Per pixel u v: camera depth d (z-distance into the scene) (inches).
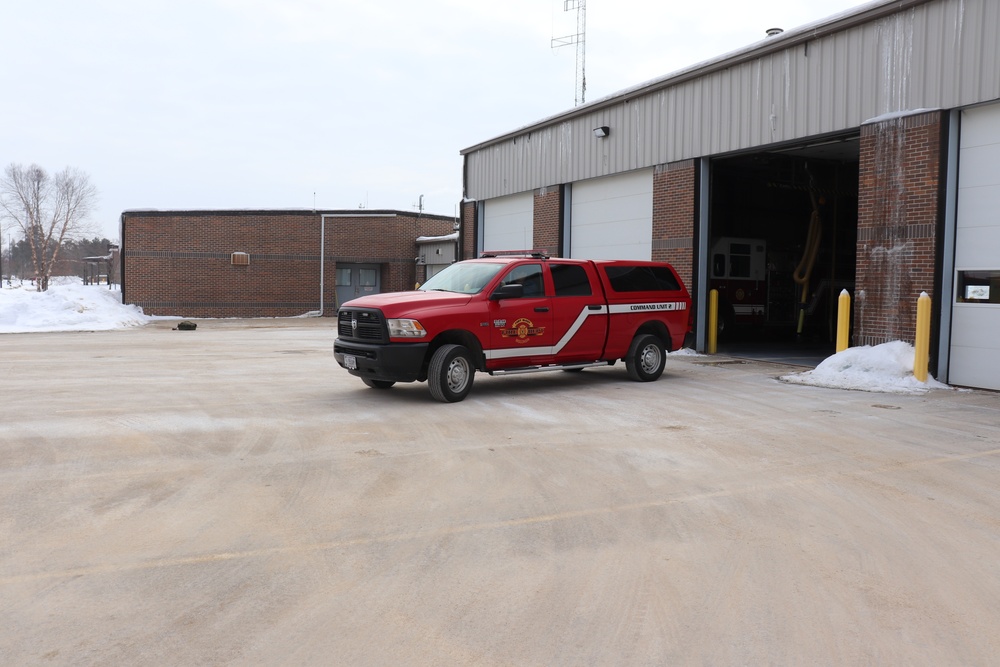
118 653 144.7
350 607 165.6
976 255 490.0
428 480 264.8
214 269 1397.6
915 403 432.1
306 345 811.4
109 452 300.0
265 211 1418.6
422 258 1503.4
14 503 234.2
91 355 685.9
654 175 733.3
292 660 143.1
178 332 1025.5
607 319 494.0
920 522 225.3
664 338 533.6
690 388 489.1
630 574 184.7
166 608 163.9
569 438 334.3
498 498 245.3
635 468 283.9
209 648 147.2
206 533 210.2
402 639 151.7
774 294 887.1
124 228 1363.2
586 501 243.1
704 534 213.5
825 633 155.4
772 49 608.1
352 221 1475.1
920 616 163.5
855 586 178.9
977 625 159.6
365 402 423.2
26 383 492.4
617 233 787.4
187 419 368.8
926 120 506.6
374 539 207.2
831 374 518.0
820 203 858.1
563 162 852.6
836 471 281.9
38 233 2704.2
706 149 674.2
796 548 203.2
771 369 594.6
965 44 484.7
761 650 148.3
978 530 218.7
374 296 457.1
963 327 498.3
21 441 318.3
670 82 701.9
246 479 263.1
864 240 546.9
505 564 190.4
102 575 180.9
